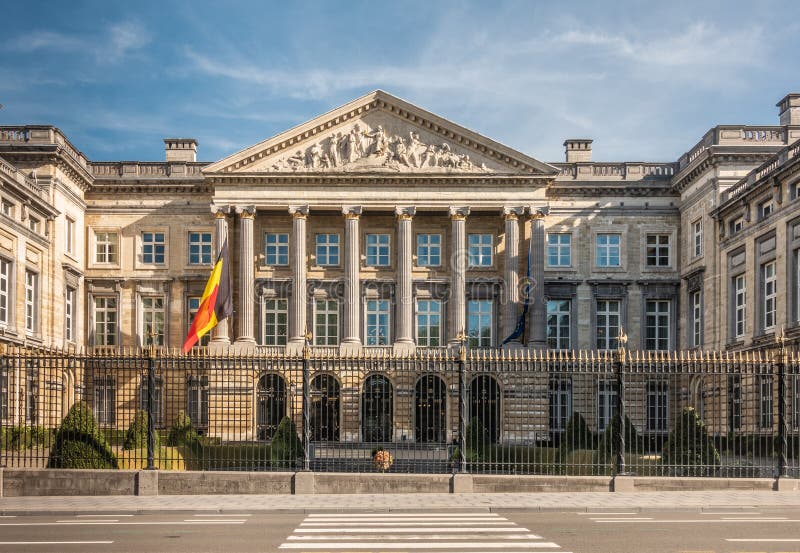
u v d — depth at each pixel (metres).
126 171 64.06
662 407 56.97
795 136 54.62
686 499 24.52
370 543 16.84
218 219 59.66
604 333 63.59
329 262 62.25
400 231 59.81
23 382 47.56
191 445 32.53
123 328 63.34
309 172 59.31
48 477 26.00
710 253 56.09
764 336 47.06
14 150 55.94
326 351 58.78
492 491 26.22
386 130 60.25
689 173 59.22
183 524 19.92
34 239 53.50
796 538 17.59
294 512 22.27
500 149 59.34
